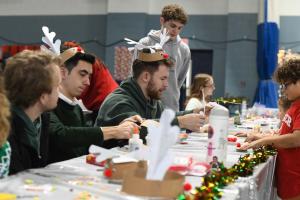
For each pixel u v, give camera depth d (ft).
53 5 25.48
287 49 22.75
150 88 7.89
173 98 11.77
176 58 11.75
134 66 8.01
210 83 15.46
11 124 4.89
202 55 24.38
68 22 25.30
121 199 3.49
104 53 24.80
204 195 3.52
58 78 5.15
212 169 4.68
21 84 4.94
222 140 4.98
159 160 3.69
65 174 4.41
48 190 3.71
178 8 11.37
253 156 5.80
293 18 22.71
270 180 6.48
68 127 6.06
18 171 4.81
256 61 22.84
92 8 24.99
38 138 5.49
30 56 5.04
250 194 4.57
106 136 5.97
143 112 7.82
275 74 8.01
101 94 10.53
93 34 25.02
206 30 23.95
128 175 3.67
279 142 6.87
